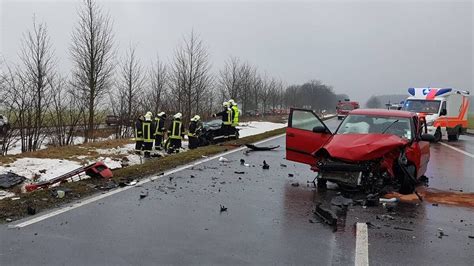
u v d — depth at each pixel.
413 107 22.77
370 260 4.79
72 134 20.06
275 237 5.54
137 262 4.57
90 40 21.45
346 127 9.42
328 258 4.82
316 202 7.55
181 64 29.56
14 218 6.08
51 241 5.16
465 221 6.52
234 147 16.73
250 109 48.34
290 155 9.91
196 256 4.79
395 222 6.37
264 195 8.05
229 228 5.89
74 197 7.42
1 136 19.53
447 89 22.78
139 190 8.17
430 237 5.69
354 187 8.05
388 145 8.03
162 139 17.19
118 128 24.73
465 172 11.54
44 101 19.45
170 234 5.55
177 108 29.09
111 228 5.74
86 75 21.66
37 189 8.02
